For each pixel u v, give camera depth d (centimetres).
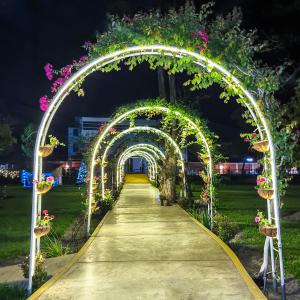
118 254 767
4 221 1427
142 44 584
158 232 1031
